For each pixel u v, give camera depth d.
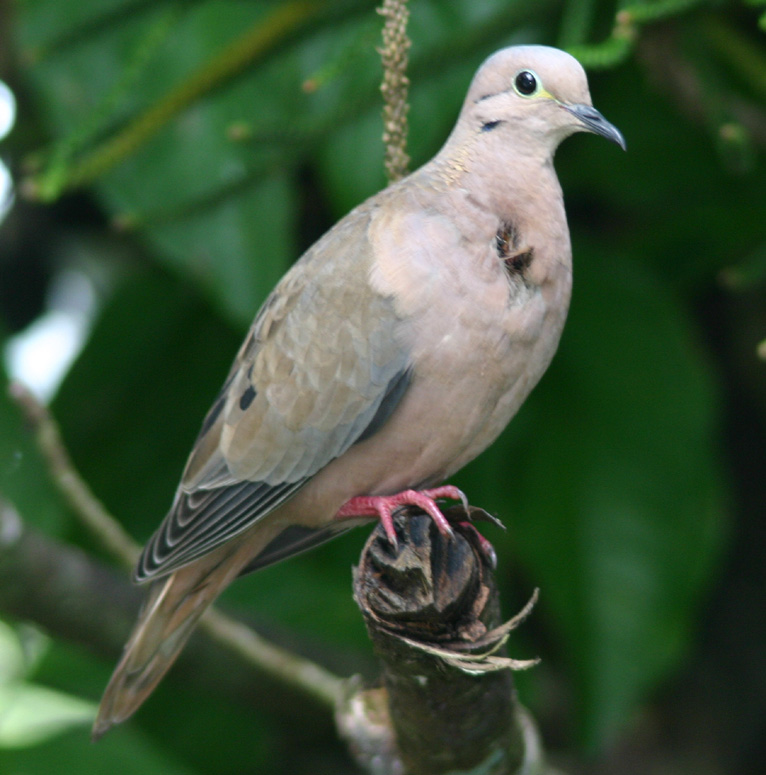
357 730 6.89
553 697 10.71
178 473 10.10
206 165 8.44
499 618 5.48
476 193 6.41
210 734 9.98
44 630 8.10
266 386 6.75
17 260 11.79
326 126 7.52
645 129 9.95
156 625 7.07
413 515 5.32
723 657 11.08
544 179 6.57
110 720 6.95
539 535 9.44
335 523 7.12
